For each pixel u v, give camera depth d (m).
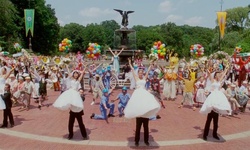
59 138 9.41
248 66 22.42
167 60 35.06
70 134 9.26
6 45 50.03
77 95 9.05
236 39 69.81
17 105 14.87
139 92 8.40
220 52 18.70
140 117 8.60
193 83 14.67
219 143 9.12
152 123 11.64
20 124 11.20
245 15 78.88
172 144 8.93
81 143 8.90
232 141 9.36
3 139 9.25
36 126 10.91
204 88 14.45
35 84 15.18
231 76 21.11
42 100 16.44
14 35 55.28
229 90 13.43
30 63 20.48
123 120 11.98
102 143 8.92
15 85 14.31
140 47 97.75
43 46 71.31
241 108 14.12
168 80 17.50
